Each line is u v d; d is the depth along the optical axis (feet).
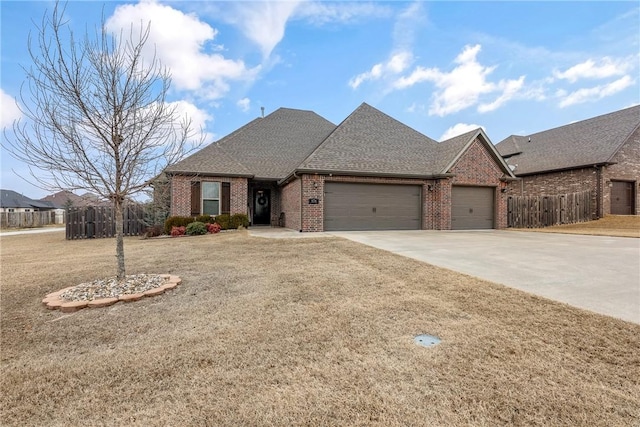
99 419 7.61
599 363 9.80
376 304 15.01
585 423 7.32
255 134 71.31
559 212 60.39
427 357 10.19
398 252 28.30
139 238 47.14
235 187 55.77
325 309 14.44
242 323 13.01
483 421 7.39
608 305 14.51
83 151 17.48
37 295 17.11
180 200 52.54
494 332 11.93
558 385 8.71
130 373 9.50
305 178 46.55
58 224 106.32
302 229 46.52
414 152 57.06
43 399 8.39
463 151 53.01
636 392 8.43
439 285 17.93
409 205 52.03
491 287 17.35
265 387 8.71
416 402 8.05
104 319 13.62
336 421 7.41
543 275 20.01
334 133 55.16
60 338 11.91
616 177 64.13
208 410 7.83
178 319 13.53
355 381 8.94
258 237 39.78
